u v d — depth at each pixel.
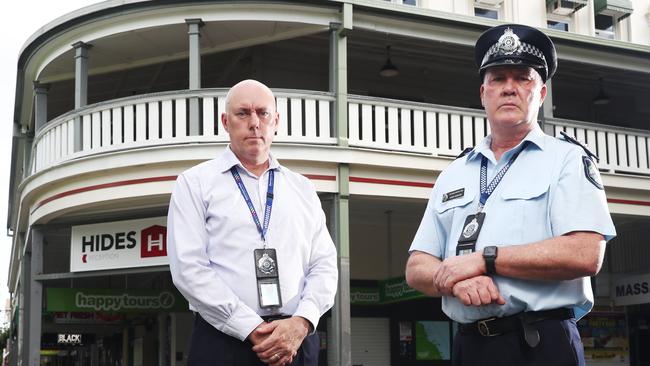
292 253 3.80
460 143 12.62
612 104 19.00
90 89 16.45
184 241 3.68
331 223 11.81
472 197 3.34
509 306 3.03
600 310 17.00
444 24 12.53
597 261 2.96
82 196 12.04
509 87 3.24
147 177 11.55
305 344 3.76
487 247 3.03
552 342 3.03
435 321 16.62
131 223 12.17
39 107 14.22
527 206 3.14
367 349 15.94
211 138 11.30
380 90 16.64
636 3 19.19
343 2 11.80
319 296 3.83
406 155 12.13
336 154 11.66
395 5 12.08
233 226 3.73
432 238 3.54
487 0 17.11
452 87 17.39
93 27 12.26
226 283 3.66
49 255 19.98
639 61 14.17
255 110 3.87
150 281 19.80
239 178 3.86
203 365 3.63
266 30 12.31
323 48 15.39
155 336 18.67
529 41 3.25
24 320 15.57
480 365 3.15
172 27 11.98
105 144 11.80
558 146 3.22
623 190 13.72
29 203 13.95
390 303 16.02
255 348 3.51
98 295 13.23
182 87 17.03
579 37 13.44
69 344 29.75
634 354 17.08
